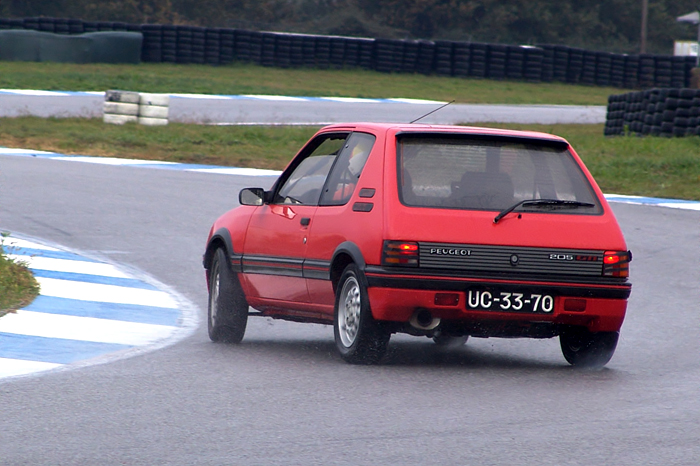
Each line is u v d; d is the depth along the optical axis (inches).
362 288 895.1
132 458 613.3
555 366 978.1
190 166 2815.0
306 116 4384.8
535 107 5536.4
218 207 2097.7
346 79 6195.9
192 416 723.4
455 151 932.6
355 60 6555.1
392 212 892.0
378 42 6555.1
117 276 1460.4
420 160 922.1
